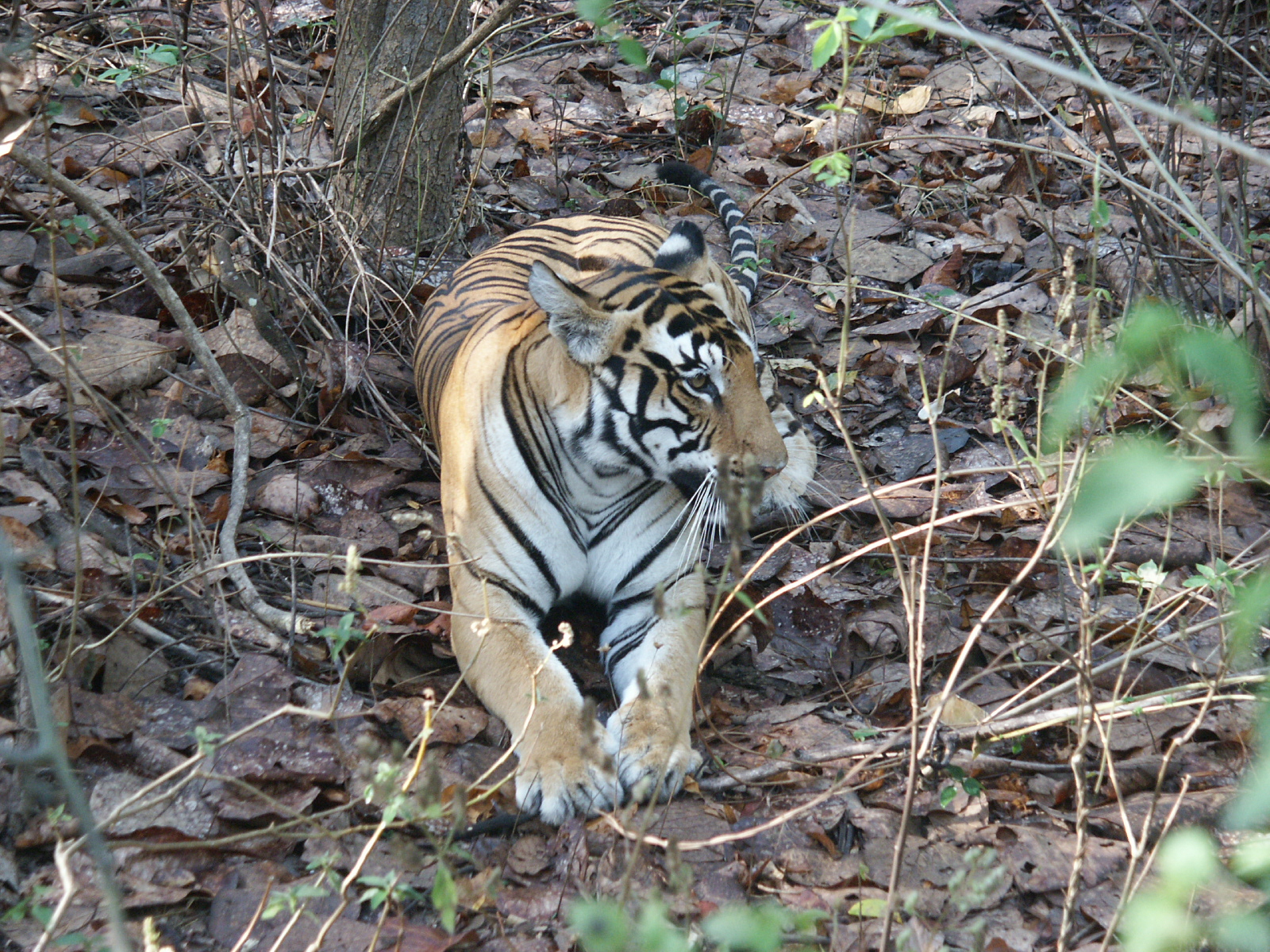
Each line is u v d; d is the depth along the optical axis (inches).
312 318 363.3
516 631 264.4
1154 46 379.9
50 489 288.7
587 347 265.1
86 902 199.0
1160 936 132.2
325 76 525.3
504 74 572.4
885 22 213.0
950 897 195.0
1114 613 292.2
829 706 273.6
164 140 447.5
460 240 428.1
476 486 275.1
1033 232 474.9
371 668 263.7
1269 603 123.2
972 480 350.0
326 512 319.0
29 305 360.5
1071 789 241.1
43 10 488.4
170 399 339.0
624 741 243.0
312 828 216.7
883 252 458.9
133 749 229.3
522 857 224.5
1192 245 382.3
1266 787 121.7
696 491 273.4
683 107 537.0
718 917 147.3
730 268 413.7
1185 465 104.1
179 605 270.5
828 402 199.5
